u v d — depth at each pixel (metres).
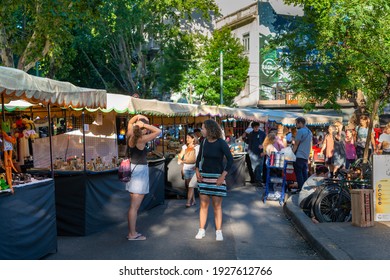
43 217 6.20
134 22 31.55
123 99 10.05
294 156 10.75
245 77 38.62
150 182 10.17
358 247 6.07
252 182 15.22
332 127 13.78
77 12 15.74
